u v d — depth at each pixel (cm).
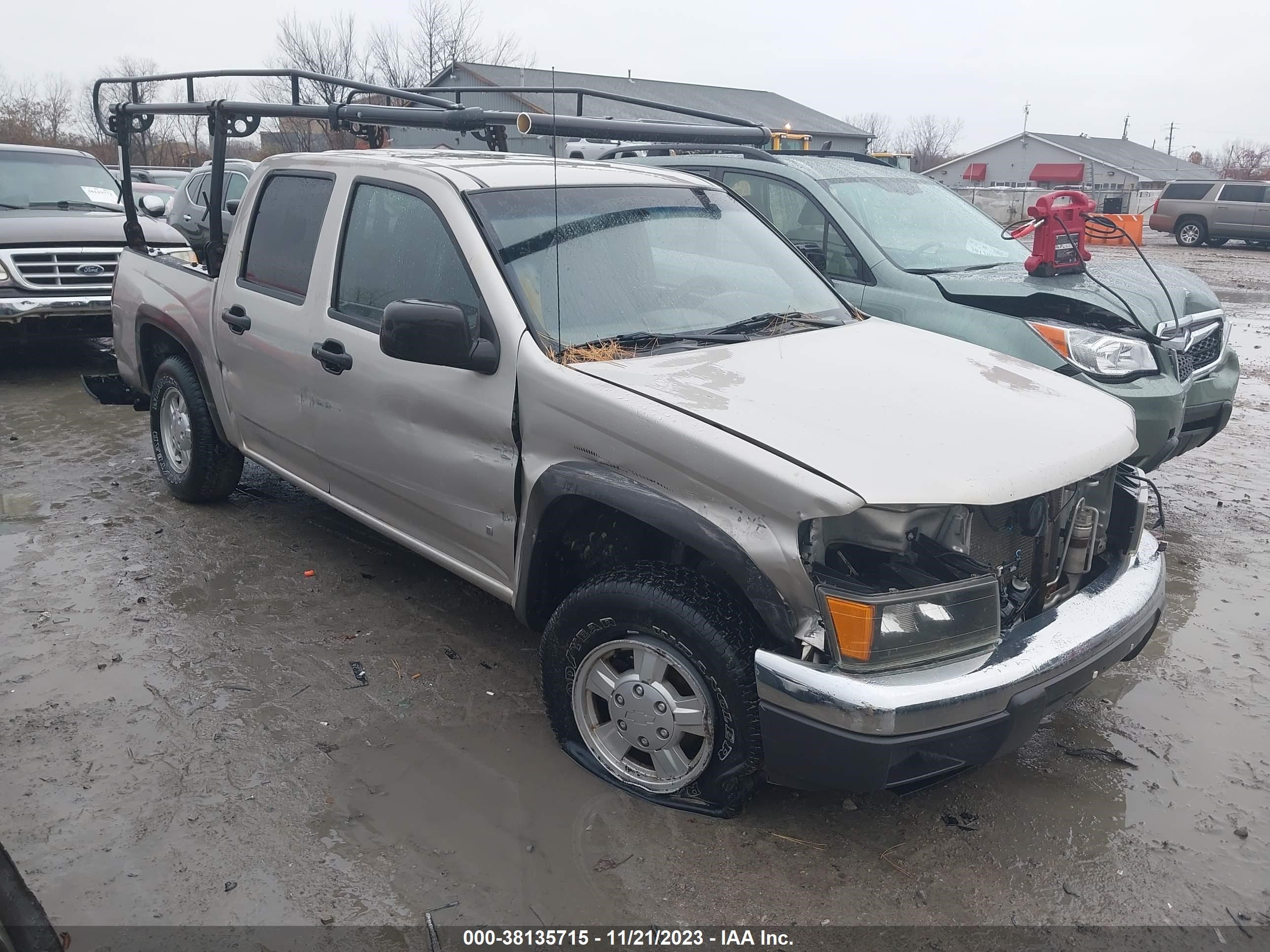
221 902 267
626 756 318
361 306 392
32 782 315
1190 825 307
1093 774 333
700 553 310
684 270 385
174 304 517
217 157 503
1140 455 482
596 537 333
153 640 405
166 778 318
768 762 271
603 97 511
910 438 281
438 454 357
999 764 338
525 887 275
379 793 313
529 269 344
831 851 293
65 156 1002
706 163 650
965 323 514
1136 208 3619
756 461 265
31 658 389
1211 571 498
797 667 259
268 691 371
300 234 432
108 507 554
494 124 485
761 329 371
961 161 7262
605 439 298
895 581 270
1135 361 477
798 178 600
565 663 318
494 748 338
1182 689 387
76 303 823
